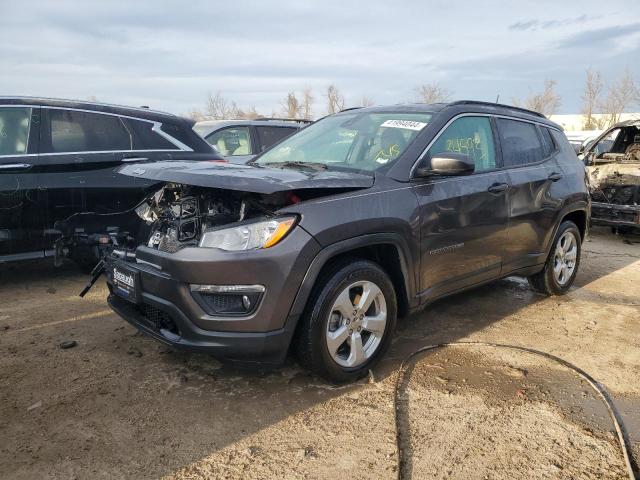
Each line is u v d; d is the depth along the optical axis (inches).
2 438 109.6
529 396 132.1
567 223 212.8
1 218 194.1
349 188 130.2
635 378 144.4
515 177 179.2
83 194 208.4
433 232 147.7
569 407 127.9
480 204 162.6
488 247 169.5
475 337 169.8
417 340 166.1
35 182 198.5
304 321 124.8
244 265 114.4
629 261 288.0
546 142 206.8
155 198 150.8
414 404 126.7
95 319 176.2
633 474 102.7
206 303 118.0
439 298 158.4
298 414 121.2
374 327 137.7
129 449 107.1
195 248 117.5
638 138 380.5
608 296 219.9
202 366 142.9
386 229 133.8
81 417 117.8
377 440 112.1
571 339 170.7
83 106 213.6
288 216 118.6
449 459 106.9
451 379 139.7
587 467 105.8
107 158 212.7
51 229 204.1
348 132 169.5
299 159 168.6
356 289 134.1
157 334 126.7
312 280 120.9
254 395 129.0
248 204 124.0
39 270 235.0
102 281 220.1
